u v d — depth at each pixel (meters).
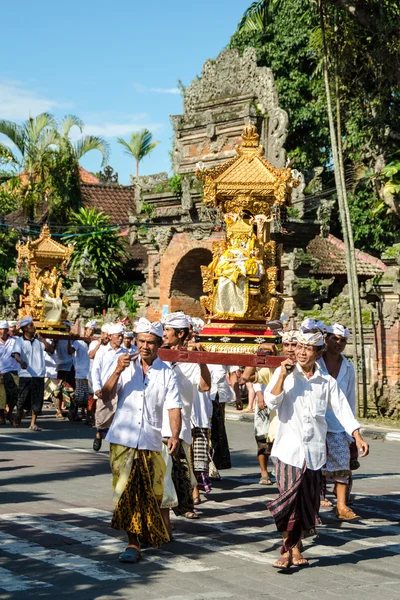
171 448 8.99
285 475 8.72
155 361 9.09
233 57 30.97
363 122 27.00
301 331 8.94
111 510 11.13
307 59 38.47
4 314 38.66
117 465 8.81
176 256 31.98
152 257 33.19
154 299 33.16
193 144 32.09
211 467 13.84
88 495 12.22
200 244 31.06
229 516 11.12
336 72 25.16
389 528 10.59
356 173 31.44
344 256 33.81
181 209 31.84
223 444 13.92
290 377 8.91
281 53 38.25
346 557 9.16
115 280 40.28
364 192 36.72
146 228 33.16
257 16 27.05
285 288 27.28
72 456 16.08
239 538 9.87
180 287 32.50
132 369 9.01
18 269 39.22
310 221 28.95
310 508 8.70
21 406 20.38
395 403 23.33
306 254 27.80
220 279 11.70
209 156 31.44
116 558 8.81
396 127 25.97
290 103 38.34
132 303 37.41
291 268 27.44
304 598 7.67
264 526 10.53
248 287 11.64
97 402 14.77
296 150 39.06
